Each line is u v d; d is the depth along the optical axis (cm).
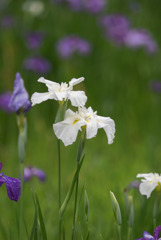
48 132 653
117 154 607
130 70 837
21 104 231
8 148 652
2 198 451
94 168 551
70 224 411
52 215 412
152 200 358
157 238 245
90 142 617
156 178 256
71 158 570
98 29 930
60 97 224
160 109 727
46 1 952
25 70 764
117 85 787
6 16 890
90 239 317
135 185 339
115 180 507
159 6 1050
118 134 638
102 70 819
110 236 360
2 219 415
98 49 886
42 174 438
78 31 934
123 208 336
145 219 353
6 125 689
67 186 490
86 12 946
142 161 580
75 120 228
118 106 721
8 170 564
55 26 930
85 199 246
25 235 377
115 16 868
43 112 689
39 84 660
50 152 605
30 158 597
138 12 995
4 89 784
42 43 853
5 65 793
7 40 841
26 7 895
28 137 643
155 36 996
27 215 435
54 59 857
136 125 684
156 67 850
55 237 377
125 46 860
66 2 894
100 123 229
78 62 831
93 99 751
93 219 397
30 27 905
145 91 783
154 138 663
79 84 733
